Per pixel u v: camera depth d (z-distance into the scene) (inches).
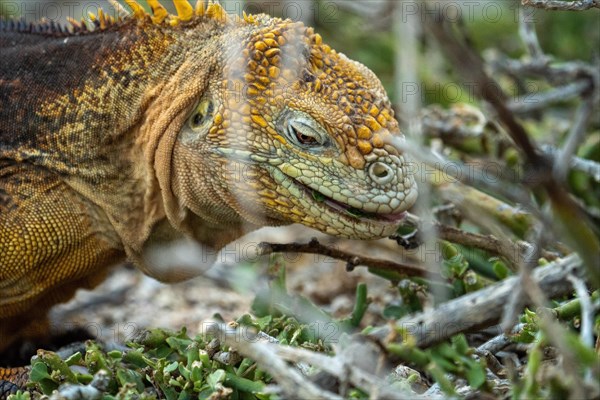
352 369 258.7
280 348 273.0
